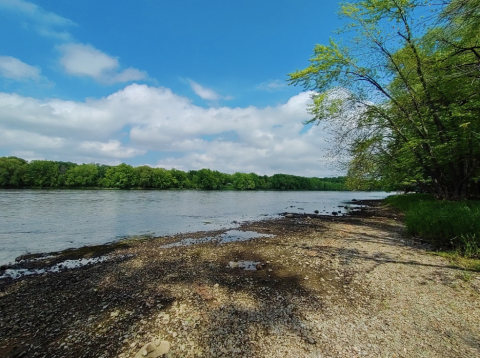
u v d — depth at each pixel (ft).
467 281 22.25
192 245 40.47
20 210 89.30
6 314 18.88
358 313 17.87
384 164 65.82
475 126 44.24
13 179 254.88
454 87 46.93
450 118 50.01
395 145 62.90
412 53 49.85
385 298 19.94
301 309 18.61
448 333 15.14
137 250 38.58
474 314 17.04
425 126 54.44
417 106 52.21
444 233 34.58
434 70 46.60
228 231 53.36
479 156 50.70
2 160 257.55
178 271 27.63
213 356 13.62
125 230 57.21
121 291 22.57
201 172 400.47
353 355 13.50
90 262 33.30
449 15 31.32
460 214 34.45
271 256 32.71
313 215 82.12
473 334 14.96
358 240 41.04
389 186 78.79
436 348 13.85
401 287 21.77
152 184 357.82
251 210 104.12
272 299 20.31
